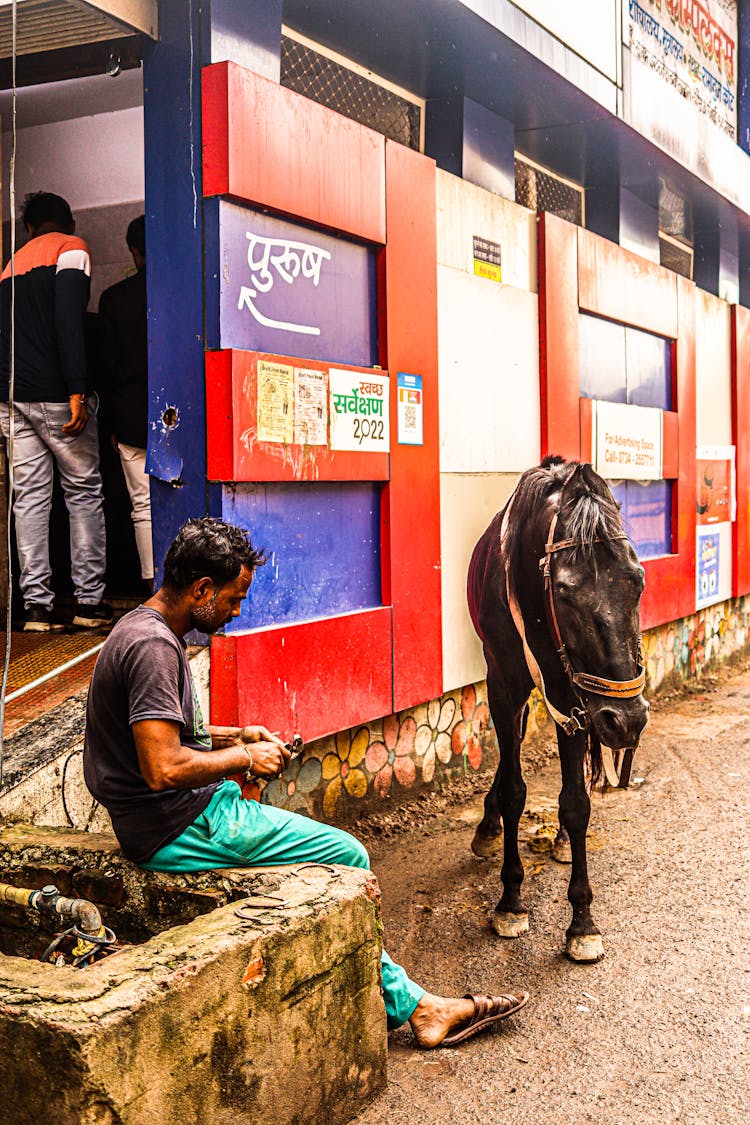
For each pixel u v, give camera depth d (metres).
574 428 7.01
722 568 10.02
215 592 2.95
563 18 6.01
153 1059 2.27
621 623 3.51
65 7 4.53
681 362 8.95
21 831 3.44
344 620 4.86
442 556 5.68
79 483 5.30
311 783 4.92
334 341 4.88
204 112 4.16
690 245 10.31
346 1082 2.85
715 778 6.34
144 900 3.04
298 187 4.50
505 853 4.12
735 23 10.04
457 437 5.82
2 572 5.55
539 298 6.67
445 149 6.28
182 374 4.29
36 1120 2.19
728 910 4.29
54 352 5.14
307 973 2.68
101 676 2.90
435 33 5.39
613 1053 3.20
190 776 2.81
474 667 6.02
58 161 6.21
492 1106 2.92
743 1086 3.01
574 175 7.96
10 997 2.25
